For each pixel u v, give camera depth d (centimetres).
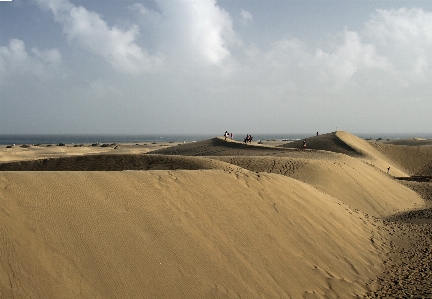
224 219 823
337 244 961
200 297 582
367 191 2281
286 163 2530
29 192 635
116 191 752
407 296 735
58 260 528
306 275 760
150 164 1962
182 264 634
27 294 457
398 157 5781
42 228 568
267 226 880
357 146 5419
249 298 624
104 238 608
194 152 4738
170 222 727
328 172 2383
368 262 932
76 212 638
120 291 529
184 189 868
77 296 489
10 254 498
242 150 4322
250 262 721
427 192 2959
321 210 1137
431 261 966
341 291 744
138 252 613
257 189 1044
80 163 1967
